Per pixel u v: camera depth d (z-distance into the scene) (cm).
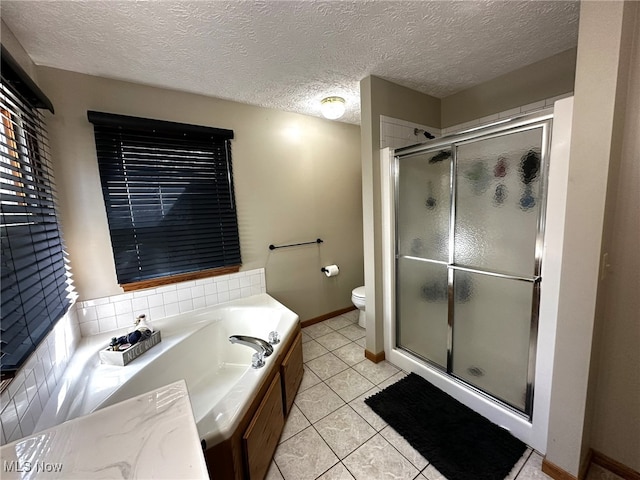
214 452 104
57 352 147
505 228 152
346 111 272
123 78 190
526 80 197
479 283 168
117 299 202
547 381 136
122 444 67
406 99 225
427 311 203
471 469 134
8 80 127
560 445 125
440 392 189
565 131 120
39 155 155
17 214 117
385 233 217
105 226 194
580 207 108
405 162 202
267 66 180
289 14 132
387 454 146
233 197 245
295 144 278
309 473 136
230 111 238
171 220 216
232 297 253
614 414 127
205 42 152
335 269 306
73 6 120
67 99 178
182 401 81
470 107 232
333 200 312
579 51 104
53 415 120
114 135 192
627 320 120
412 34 152
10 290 107
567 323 117
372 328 228
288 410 175
